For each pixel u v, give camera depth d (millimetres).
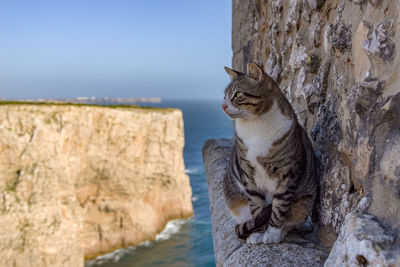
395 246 1066
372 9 1523
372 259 1081
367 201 1280
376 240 1094
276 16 3215
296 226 2229
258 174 2121
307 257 1866
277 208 2074
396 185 1128
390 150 1206
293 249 1973
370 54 1469
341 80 1907
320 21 2295
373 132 1362
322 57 2277
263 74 2016
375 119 1363
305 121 2537
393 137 1216
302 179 2066
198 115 148625
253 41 4223
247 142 2072
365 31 1564
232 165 2525
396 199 1128
